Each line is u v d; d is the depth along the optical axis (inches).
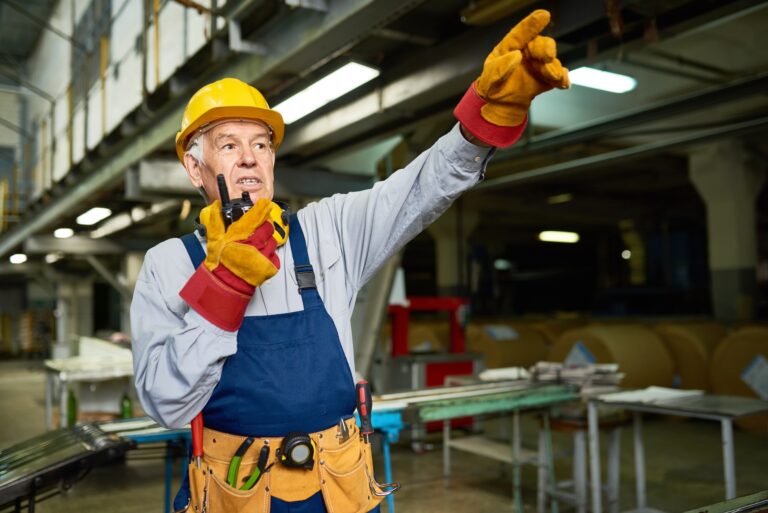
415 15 154.1
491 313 768.3
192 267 51.6
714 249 430.0
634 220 690.8
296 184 252.5
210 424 49.8
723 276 424.5
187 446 122.0
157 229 522.9
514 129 45.8
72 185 378.9
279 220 52.6
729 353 273.0
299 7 147.1
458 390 160.1
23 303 995.3
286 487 47.8
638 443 163.8
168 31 212.1
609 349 277.4
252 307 50.1
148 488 199.0
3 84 710.5
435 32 157.9
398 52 174.1
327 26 139.7
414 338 335.3
